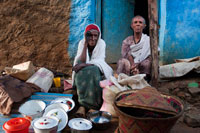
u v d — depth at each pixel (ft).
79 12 14.56
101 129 8.93
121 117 7.13
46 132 7.14
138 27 11.71
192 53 14.35
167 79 12.82
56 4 14.55
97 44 11.53
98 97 10.62
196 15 13.82
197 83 12.03
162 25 14.12
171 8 13.88
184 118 9.50
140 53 11.92
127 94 8.57
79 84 10.69
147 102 6.82
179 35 14.17
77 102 11.34
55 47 15.12
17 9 14.75
